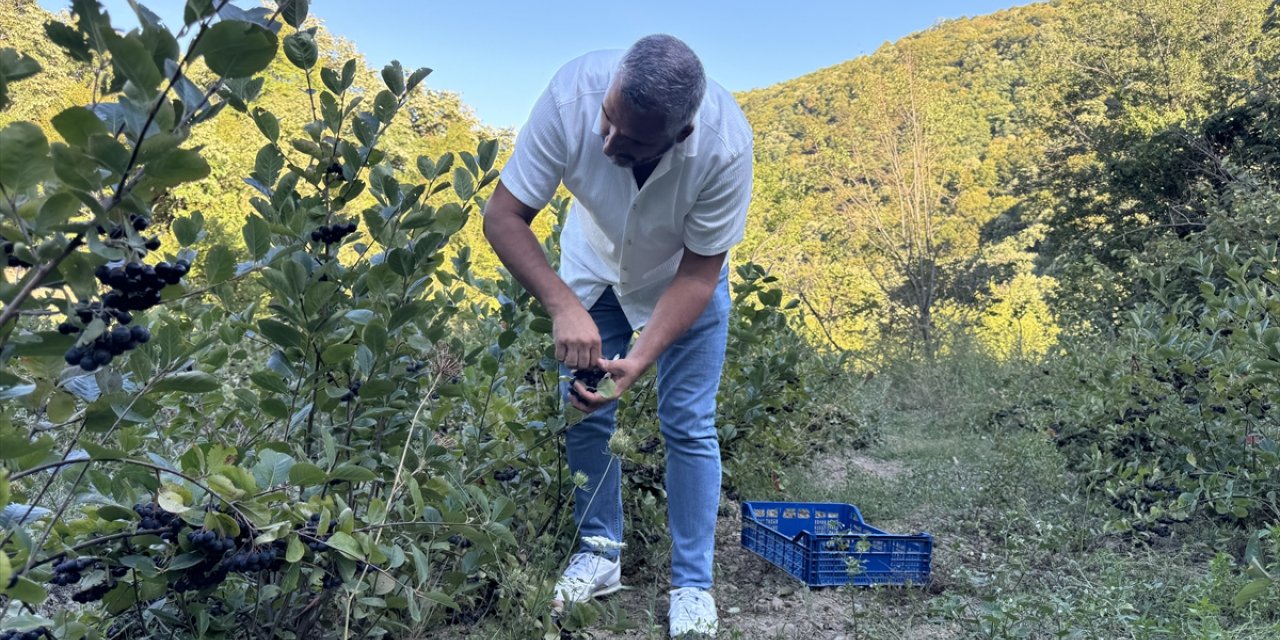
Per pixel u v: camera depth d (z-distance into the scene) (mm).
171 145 1096
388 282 2115
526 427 2625
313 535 1653
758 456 4426
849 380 7383
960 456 5949
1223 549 3219
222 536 1546
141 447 2260
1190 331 4227
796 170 23656
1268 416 3715
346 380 2209
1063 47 23578
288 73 16938
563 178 2457
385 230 2178
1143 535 3324
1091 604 2350
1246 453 3697
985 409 7820
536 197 2416
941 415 9047
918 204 22469
